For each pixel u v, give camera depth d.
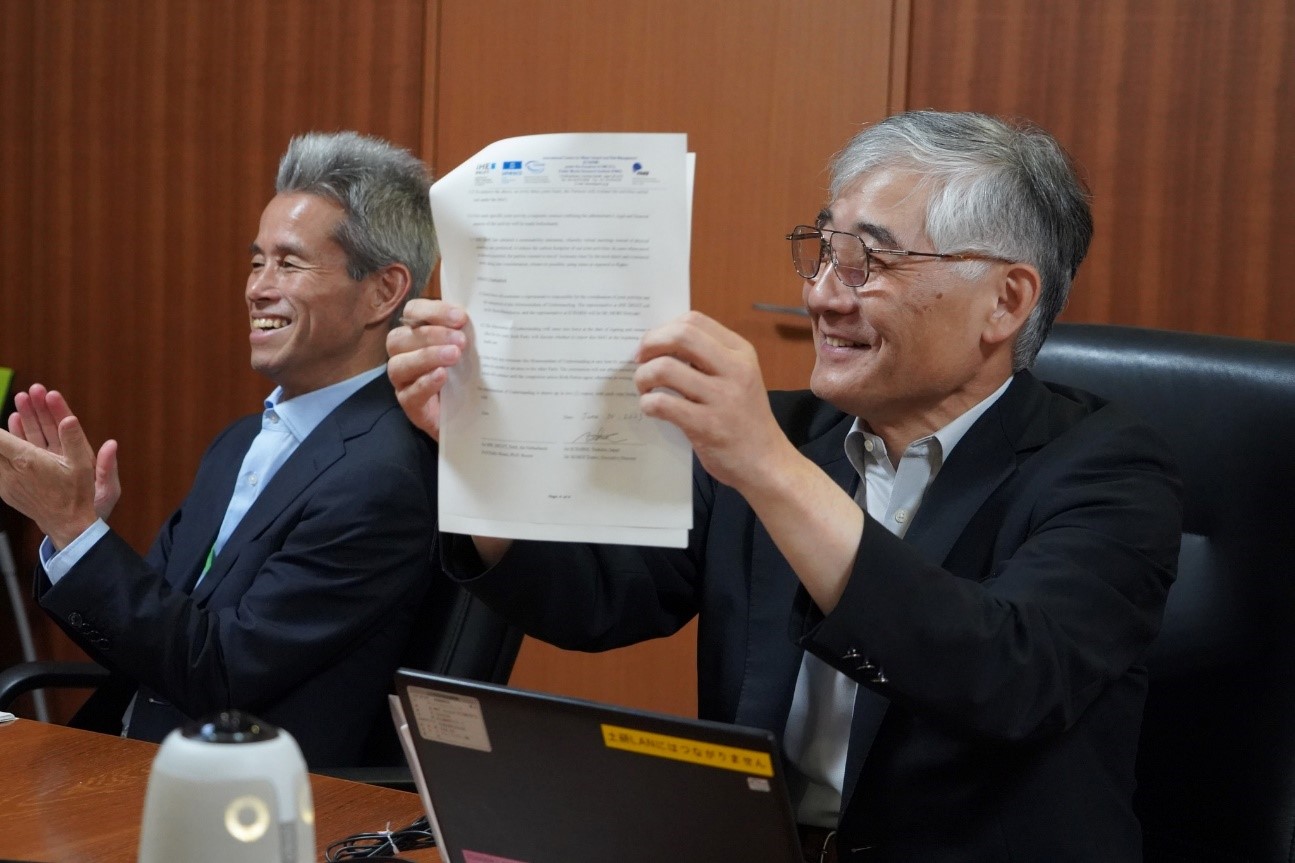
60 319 4.02
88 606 1.84
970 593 1.20
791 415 1.70
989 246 1.42
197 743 0.77
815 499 1.14
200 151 3.86
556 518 1.12
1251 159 2.96
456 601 1.97
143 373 3.95
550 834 0.99
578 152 1.11
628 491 1.11
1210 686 1.56
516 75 3.51
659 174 1.09
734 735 0.89
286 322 2.13
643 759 0.93
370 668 1.96
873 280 1.43
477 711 0.98
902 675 1.16
